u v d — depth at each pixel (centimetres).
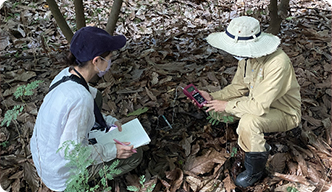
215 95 259
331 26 443
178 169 237
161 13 483
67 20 463
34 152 198
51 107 174
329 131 267
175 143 264
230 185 226
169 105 305
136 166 228
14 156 251
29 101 312
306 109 294
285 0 321
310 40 409
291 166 239
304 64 361
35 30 435
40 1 514
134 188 180
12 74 347
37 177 234
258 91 205
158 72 347
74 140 173
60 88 175
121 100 313
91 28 176
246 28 189
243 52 188
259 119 210
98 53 172
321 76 342
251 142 208
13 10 482
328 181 226
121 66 365
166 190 225
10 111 193
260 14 477
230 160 249
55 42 415
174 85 335
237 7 505
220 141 263
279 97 207
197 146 257
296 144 259
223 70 357
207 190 225
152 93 319
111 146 196
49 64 371
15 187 229
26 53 390
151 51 386
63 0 501
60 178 190
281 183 228
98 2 509
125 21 461
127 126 221
